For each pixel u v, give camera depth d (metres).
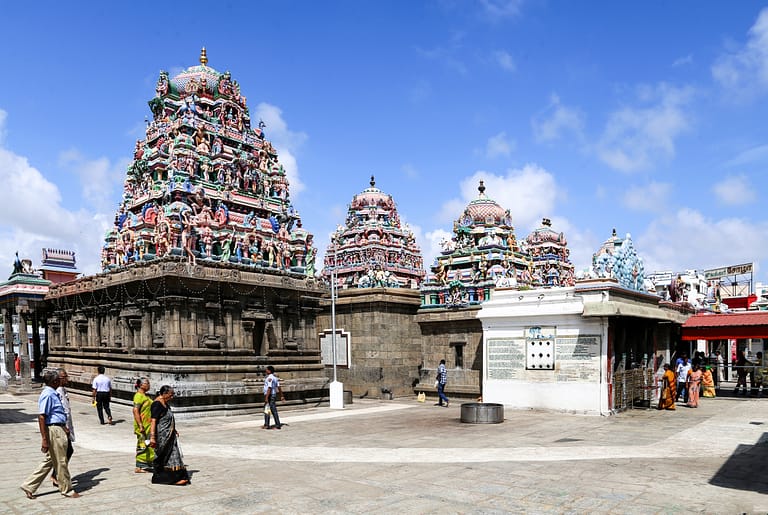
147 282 27.67
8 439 19.50
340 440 19.03
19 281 38.84
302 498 11.64
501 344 28.53
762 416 24.61
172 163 32.81
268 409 22.06
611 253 27.64
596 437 19.25
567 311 26.14
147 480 13.17
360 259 64.19
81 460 15.64
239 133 37.19
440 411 27.97
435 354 36.25
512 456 15.88
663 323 32.62
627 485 12.59
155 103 37.19
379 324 35.53
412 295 37.47
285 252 33.88
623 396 26.50
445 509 10.85
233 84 37.94
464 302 34.50
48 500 11.50
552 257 66.06
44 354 42.47
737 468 14.30
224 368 28.05
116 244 33.53
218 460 15.61
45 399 11.70
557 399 26.39
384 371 35.31
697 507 10.98
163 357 26.91
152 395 26.22
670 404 27.20
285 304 32.19
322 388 31.58
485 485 12.63
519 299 28.12
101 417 23.31
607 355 25.31
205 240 30.12
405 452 16.59
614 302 25.23
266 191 37.16
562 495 11.79
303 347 33.28
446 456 15.92
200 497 11.73
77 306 35.91
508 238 50.75
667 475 13.53
